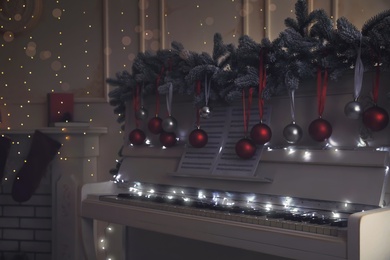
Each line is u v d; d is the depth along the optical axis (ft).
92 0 12.73
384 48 5.78
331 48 6.22
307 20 6.64
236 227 5.86
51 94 12.35
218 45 7.79
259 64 6.95
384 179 5.51
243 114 7.32
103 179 12.55
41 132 11.92
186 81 7.74
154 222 6.95
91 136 12.24
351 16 10.36
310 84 6.56
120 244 12.01
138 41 12.42
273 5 11.10
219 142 7.45
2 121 13.15
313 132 6.15
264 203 6.55
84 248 8.43
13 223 12.74
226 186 7.03
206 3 11.78
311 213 5.96
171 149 8.23
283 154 6.55
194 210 6.53
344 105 6.22
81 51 12.83
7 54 13.17
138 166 8.64
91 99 12.66
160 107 8.80
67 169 12.15
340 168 5.93
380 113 5.65
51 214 12.54
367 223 4.77
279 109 6.90
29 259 12.71
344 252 4.83
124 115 9.82
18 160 12.59
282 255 5.38
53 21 12.97
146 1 12.34
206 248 8.08
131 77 9.11
